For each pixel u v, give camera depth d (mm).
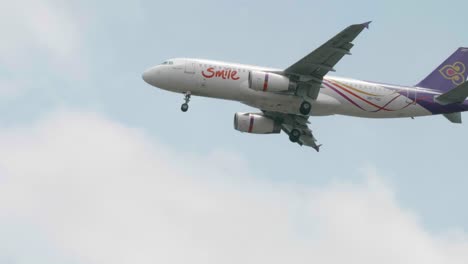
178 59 160375
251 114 169875
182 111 160250
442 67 170125
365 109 163500
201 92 159500
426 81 169375
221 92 158625
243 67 159375
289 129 173375
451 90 161500
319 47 149750
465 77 169875
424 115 166375
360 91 162500
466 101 165000
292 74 157125
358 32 145625
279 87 154625
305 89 158125
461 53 170625
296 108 159375
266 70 159250
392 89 164000
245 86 157625
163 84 159750
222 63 159875
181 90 160000
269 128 169375
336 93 162000
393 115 165500
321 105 160875
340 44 149000
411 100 164250
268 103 158750
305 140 175000
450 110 165500
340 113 164000
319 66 154375
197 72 158250
